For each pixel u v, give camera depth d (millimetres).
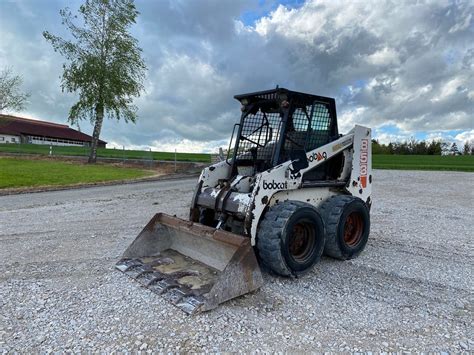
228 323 3256
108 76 23266
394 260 5094
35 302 3713
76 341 2975
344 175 5344
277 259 4008
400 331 3143
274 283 4172
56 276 4453
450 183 14422
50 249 5648
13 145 38594
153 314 3416
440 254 5395
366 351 2826
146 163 23344
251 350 2842
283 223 4020
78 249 5641
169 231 4859
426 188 13094
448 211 8812
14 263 4977
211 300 3445
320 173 5152
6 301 3740
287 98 4613
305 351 2830
